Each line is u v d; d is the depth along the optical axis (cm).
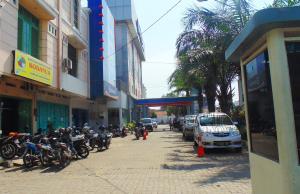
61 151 1265
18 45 1647
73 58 2523
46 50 1894
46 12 1823
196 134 1791
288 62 397
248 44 479
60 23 2111
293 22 383
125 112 4519
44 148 1266
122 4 5203
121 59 5119
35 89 1891
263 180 468
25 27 1733
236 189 791
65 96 2544
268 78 429
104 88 2906
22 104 1819
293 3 1414
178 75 2755
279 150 396
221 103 2252
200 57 2023
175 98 4897
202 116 1816
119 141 2627
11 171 1187
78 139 1490
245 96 539
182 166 1184
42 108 2070
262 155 471
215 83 2228
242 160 1301
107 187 864
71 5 2398
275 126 409
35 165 1295
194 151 1691
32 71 1561
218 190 788
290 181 382
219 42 1773
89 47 2898
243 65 543
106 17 3119
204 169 1108
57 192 825
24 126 1816
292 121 387
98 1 2938
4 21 1372
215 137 1549
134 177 995
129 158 1464
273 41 402
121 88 3997
